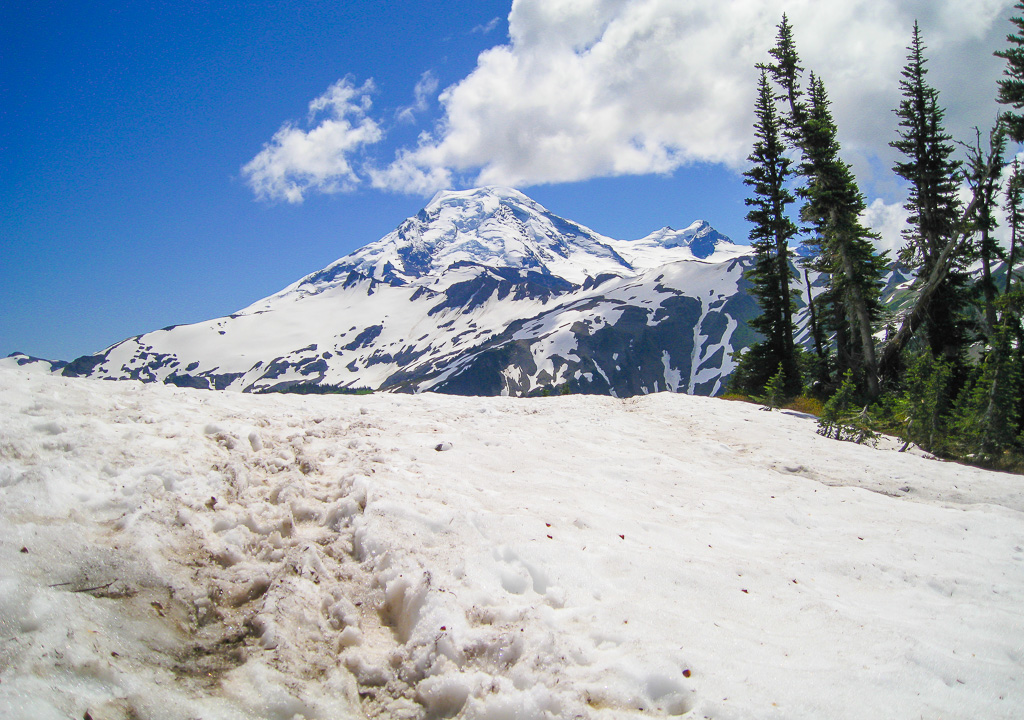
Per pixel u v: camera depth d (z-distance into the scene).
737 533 8.99
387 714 4.49
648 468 11.80
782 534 9.23
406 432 11.38
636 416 17.38
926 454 18.78
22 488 5.47
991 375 20.16
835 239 30.67
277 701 4.32
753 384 35.47
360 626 5.34
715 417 18.66
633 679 4.73
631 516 8.78
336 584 5.77
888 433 21.69
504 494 8.70
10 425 6.45
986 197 31.38
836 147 30.06
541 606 5.62
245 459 7.76
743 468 12.99
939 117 35.28
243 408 10.49
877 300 35.28
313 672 4.72
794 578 7.36
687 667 4.95
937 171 34.94
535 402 17.69
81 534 5.26
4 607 4.24
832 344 38.12
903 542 9.16
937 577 7.77
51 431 6.64
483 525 7.03
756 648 5.46
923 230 36.03
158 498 6.11
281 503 7.03
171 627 4.75
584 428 14.65
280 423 10.05
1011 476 14.63
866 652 5.53
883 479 13.47
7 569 4.56
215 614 5.06
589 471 10.90
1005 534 9.77
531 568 6.30
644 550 7.44
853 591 7.27
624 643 5.21
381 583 5.83
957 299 33.22
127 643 4.43
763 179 35.97
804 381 35.00
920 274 35.25
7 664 3.85
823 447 16.16
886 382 32.22
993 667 5.38
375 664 4.89
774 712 4.47
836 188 29.89
